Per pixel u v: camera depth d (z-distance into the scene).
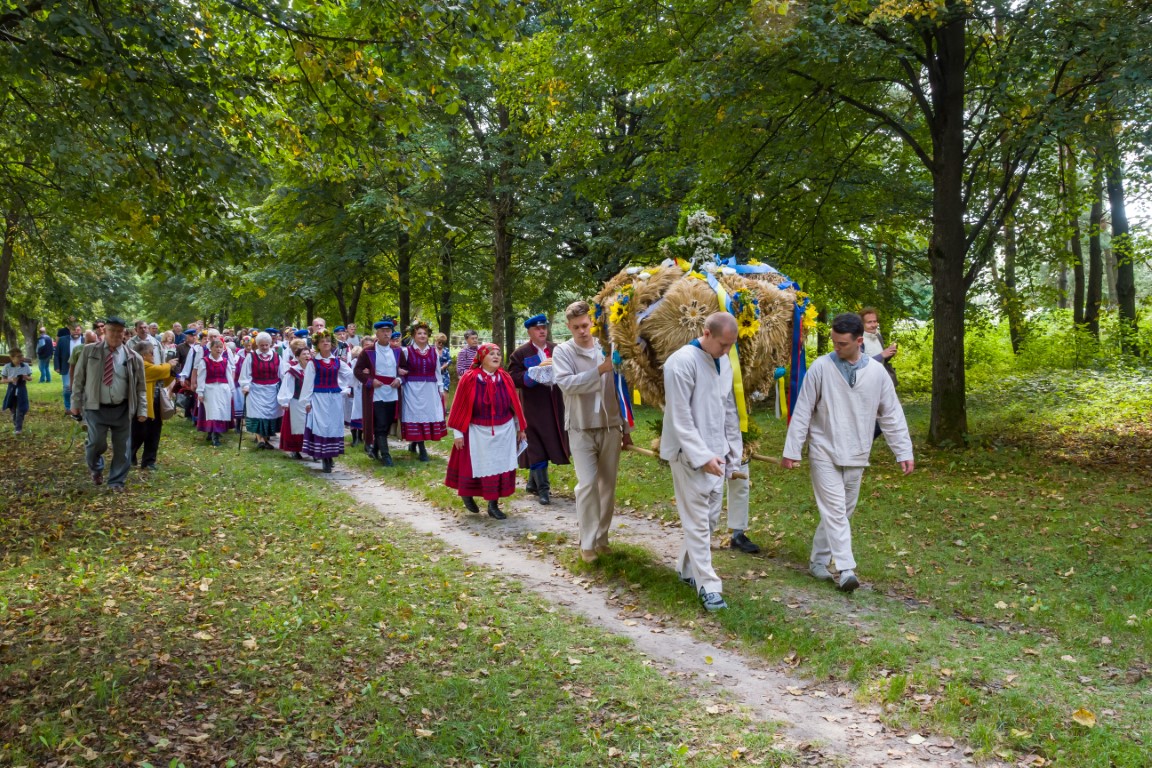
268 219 22.11
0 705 3.64
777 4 6.47
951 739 3.49
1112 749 3.31
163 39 5.48
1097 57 8.59
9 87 5.88
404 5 5.80
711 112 10.77
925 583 5.59
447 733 3.49
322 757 3.31
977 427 12.71
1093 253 19.31
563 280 18.66
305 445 10.70
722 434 5.20
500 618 4.92
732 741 3.47
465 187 19.05
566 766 3.27
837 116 12.32
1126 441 11.17
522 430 8.19
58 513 7.62
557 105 16.03
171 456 11.37
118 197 6.53
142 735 3.42
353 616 4.92
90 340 11.03
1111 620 4.79
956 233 10.95
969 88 12.00
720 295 5.39
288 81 6.83
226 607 5.03
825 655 4.33
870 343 8.68
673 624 4.97
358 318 33.03
